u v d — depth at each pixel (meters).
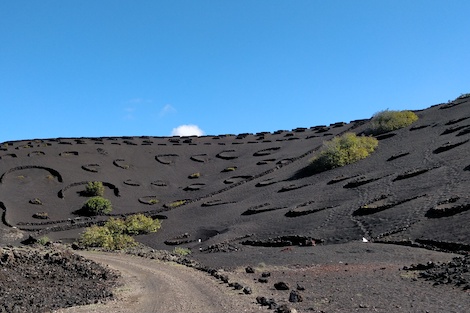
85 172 70.62
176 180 73.38
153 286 14.12
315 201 37.72
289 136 90.44
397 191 31.70
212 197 56.81
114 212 57.12
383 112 65.50
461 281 11.27
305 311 9.30
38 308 9.82
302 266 17.89
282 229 32.22
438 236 20.91
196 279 15.41
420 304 9.41
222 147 89.00
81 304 10.57
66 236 44.84
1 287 11.93
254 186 56.31
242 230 35.09
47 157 74.12
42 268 15.42
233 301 10.80
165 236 40.56
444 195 26.61
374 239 23.81
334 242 26.09
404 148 48.12
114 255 26.06
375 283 12.52
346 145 52.84
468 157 34.38
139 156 82.81
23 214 54.06
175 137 101.12
